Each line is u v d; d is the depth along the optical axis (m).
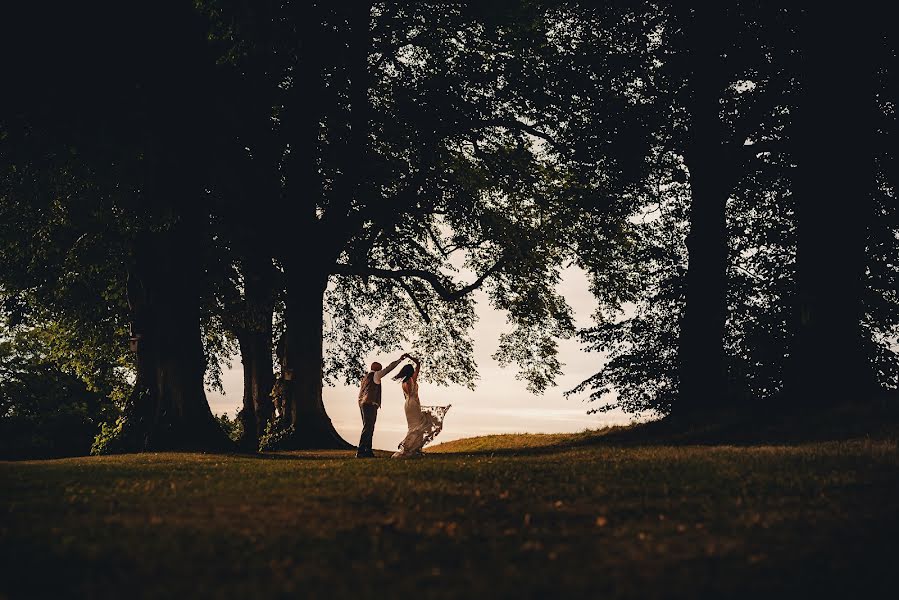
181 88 21.41
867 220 21.12
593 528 8.12
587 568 6.60
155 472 13.25
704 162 22.36
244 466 14.66
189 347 23.41
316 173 25.16
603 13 23.89
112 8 20.16
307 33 23.06
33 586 6.21
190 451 22.59
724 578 6.32
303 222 25.53
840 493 9.57
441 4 25.27
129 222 22.11
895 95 20.48
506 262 32.41
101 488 10.80
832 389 18.89
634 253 30.06
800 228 19.83
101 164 20.89
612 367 27.31
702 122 22.28
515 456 16.52
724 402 21.98
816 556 6.94
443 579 6.32
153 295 23.61
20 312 33.25
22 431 52.53
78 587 6.11
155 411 23.31
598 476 11.37
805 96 20.08
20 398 52.91
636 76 24.05
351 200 25.77
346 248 28.98
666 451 15.18
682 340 22.73
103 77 20.20
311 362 26.77
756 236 26.20
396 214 27.02
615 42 24.62
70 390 54.16
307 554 7.01
